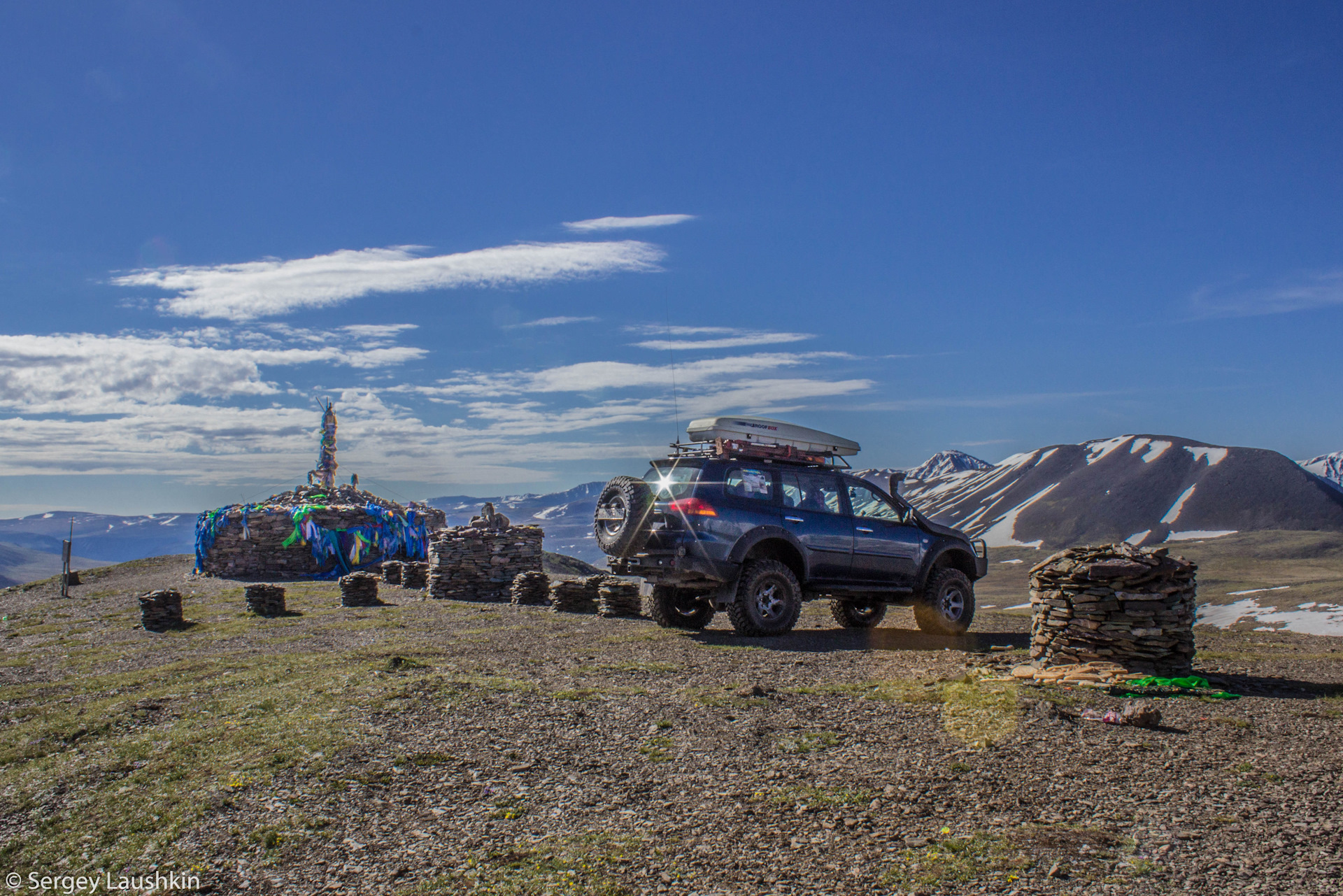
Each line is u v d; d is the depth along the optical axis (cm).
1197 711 571
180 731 614
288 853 388
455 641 1034
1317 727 525
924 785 429
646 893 331
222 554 2698
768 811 406
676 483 1001
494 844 386
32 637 1449
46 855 418
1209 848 347
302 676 796
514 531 1950
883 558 1070
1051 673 694
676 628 1129
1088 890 316
